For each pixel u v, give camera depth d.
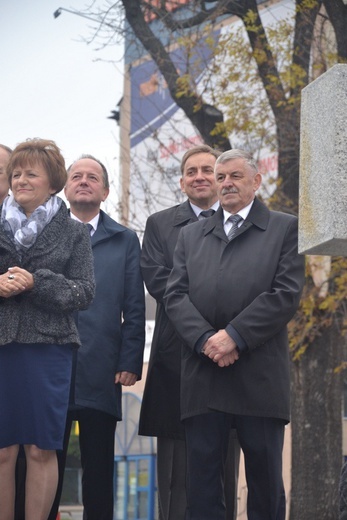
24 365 5.60
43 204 5.88
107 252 7.33
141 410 7.16
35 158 5.86
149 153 17.69
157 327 7.23
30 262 5.73
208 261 6.31
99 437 7.04
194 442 6.10
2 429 5.59
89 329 7.07
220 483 6.11
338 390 13.77
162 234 7.39
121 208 15.84
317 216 4.91
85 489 7.04
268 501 6.07
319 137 4.92
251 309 6.04
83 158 7.51
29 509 5.66
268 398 6.04
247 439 6.06
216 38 14.44
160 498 7.18
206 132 14.31
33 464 5.66
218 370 6.05
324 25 13.88
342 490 5.32
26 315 5.62
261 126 14.09
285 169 13.87
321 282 13.76
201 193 7.37
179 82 14.12
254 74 14.17
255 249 6.29
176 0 15.33
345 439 19.81
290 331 13.34
